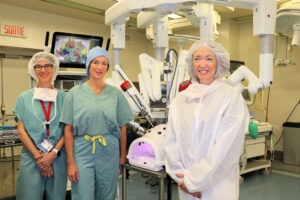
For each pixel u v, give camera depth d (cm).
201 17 226
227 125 127
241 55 563
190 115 138
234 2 190
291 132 461
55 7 472
